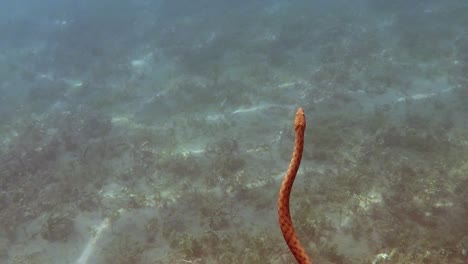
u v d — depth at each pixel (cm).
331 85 1045
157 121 1003
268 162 759
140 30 1991
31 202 755
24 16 2939
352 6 1855
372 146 745
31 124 1095
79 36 2031
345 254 520
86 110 1145
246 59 1330
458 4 1644
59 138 995
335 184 653
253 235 585
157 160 812
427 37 1296
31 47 2048
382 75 1052
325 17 1725
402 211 569
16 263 615
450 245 491
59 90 1367
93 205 716
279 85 1095
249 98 1038
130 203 700
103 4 2870
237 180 705
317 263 507
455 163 668
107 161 852
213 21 1931
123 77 1384
